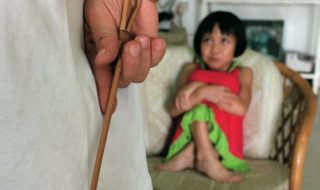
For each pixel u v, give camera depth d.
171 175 1.23
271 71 1.37
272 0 2.96
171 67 1.41
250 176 1.22
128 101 0.48
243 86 1.36
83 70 0.39
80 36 0.40
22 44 0.31
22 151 0.31
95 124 0.40
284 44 3.41
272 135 1.37
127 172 0.48
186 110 1.32
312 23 3.33
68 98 0.35
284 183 1.19
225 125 1.30
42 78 0.32
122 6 0.41
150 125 1.38
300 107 1.22
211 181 1.20
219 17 1.41
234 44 1.41
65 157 0.35
